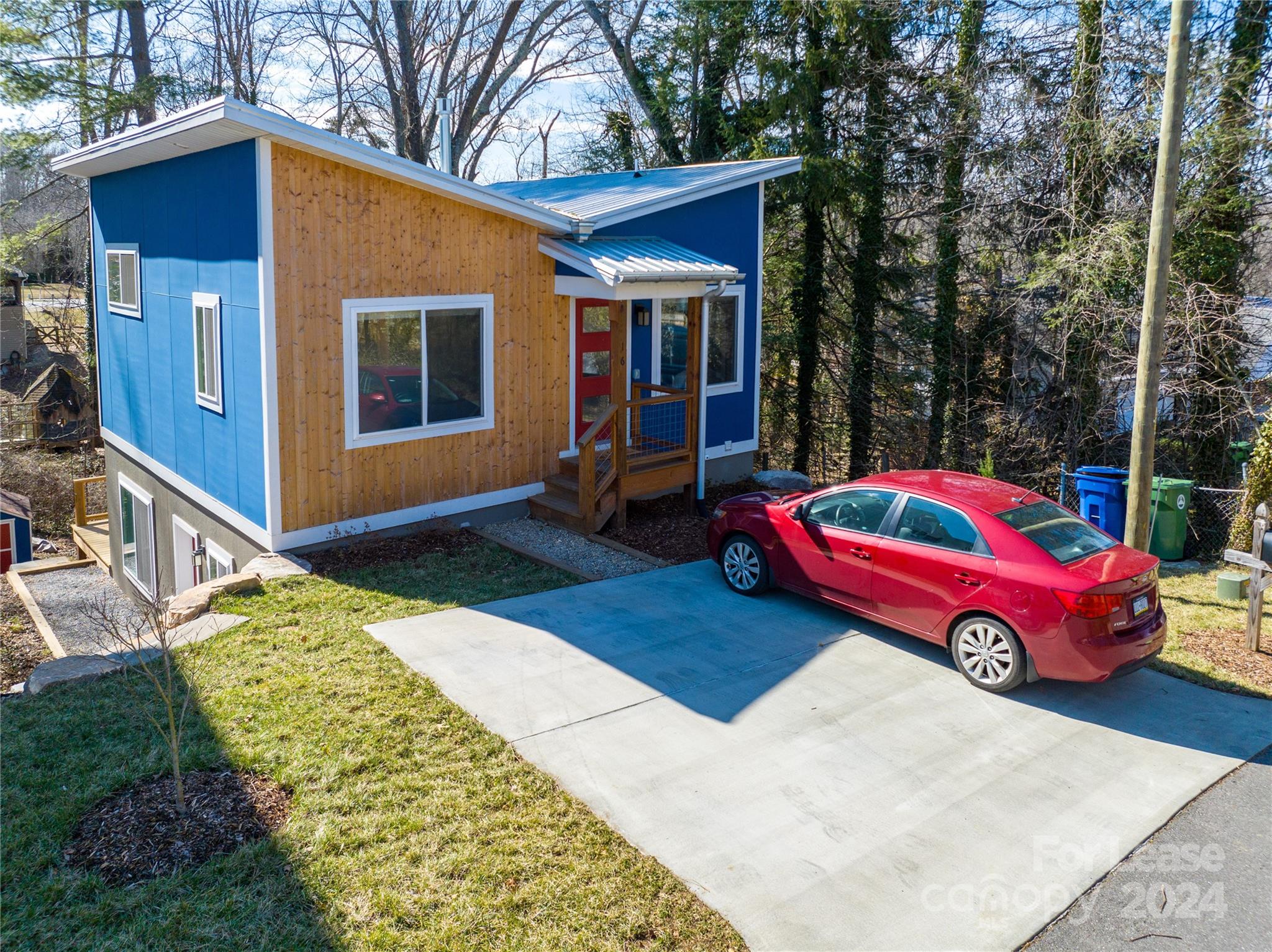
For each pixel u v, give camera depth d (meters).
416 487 11.36
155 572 14.25
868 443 21.70
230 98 8.73
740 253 14.60
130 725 6.63
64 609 13.98
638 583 10.02
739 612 9.16
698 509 12.88
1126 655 7.04
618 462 11.83
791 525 9.08
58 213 31.95
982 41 18.23
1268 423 11.29
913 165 19.92
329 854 5.25
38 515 21.78
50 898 4.82
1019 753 6.60
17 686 7.88
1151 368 8.87
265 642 8.14
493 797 5.84
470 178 30.50
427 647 8.11
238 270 10.20
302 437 10.27
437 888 5.00
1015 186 17.73
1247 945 4.79
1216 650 8.57
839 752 6.54
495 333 11.77
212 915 4.73
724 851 5.39
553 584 9.86
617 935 4.71
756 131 21.75
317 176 9.90
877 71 19.36
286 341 9.95
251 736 6.48
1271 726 7.12
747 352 15.07
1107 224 15.52
